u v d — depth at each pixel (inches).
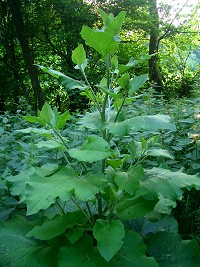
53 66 495.5
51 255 75.5
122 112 79.3
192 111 161.0
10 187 87.7
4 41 466.6
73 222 78.0
